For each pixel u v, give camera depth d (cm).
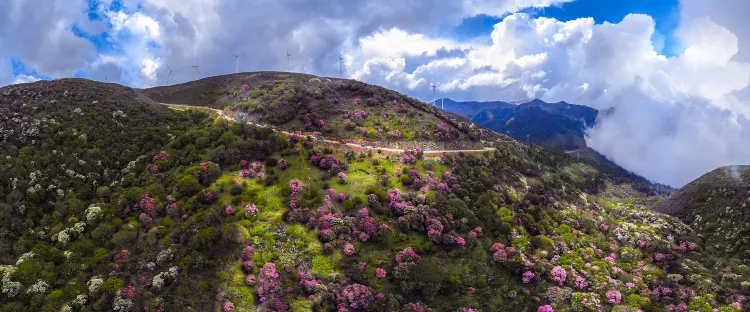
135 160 9512
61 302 6469
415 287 7288
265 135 10169
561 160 17038
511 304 7825
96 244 7525
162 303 6425
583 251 9050
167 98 14050
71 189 8525
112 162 9419
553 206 10488
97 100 11256
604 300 7988
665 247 9600
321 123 11488
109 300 6525
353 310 6825
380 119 12444
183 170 8812
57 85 11738
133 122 10681
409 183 9381
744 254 9450
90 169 9044
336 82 14562
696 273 8931
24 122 9688
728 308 7869
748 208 10681
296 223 7806
